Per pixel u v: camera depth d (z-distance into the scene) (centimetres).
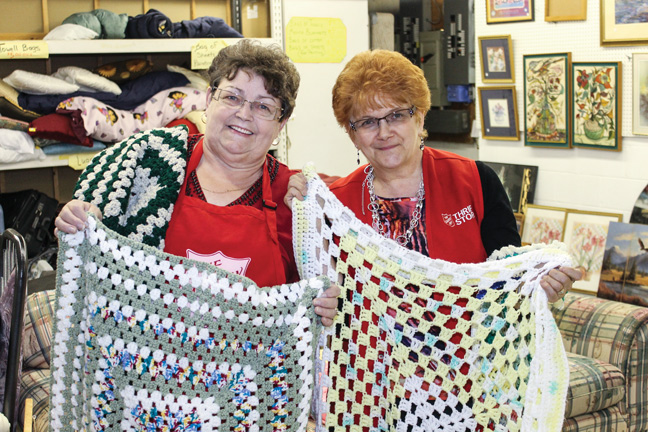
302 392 164
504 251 180
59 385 160
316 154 411
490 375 170
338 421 178
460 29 469
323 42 399
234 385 158
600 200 358
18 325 196
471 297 167
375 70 178
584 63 349
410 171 191
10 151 314
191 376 154
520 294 166
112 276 150
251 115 160
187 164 170
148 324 151
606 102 343
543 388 160
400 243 187
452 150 504
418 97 181
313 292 163
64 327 157
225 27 367
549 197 382
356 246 173
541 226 380
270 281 169
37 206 350
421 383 173
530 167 387
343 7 403
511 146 399
